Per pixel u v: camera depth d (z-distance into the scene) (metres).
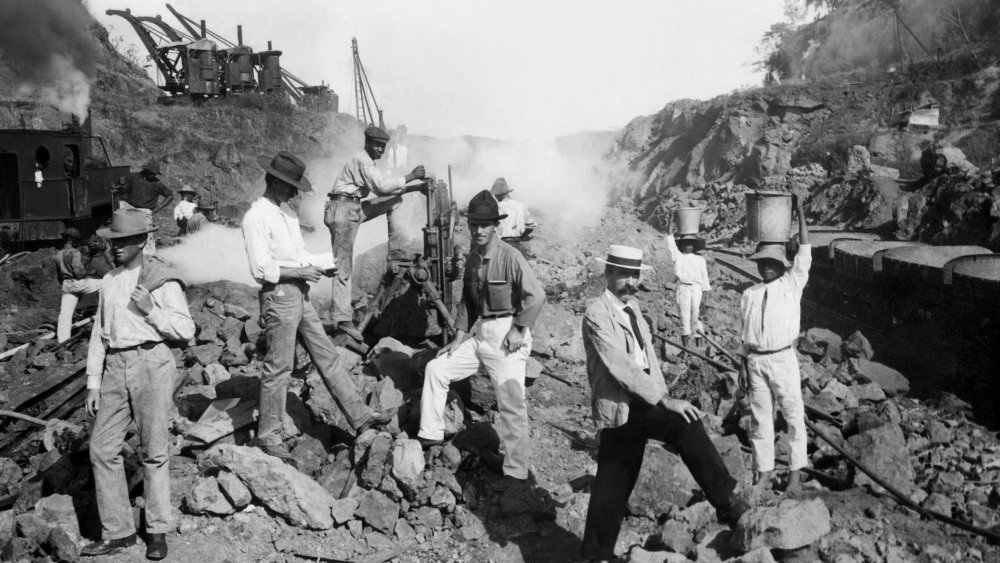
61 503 5.39
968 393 7.90
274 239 5.70
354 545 5.50
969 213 12.00
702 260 9.50
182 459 6.14
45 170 14.64
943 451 6.40
